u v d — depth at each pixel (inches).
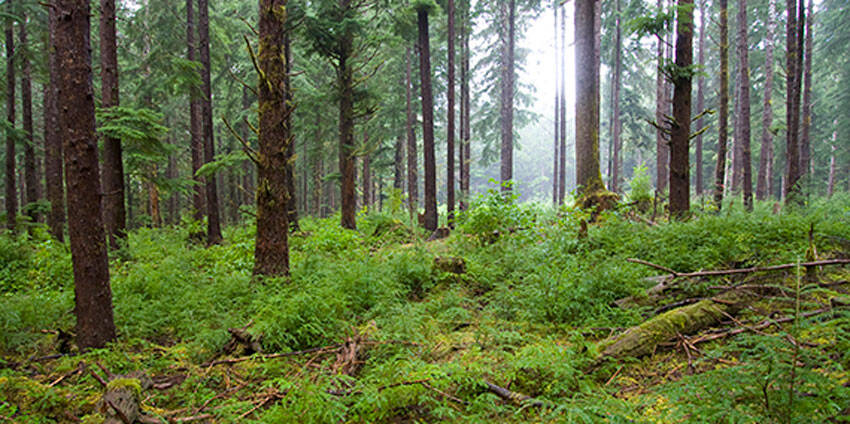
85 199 206.4
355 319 230.4
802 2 502.3
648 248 289.3
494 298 254.4
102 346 210.4
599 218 424.2
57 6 196.7
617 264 262.4
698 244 284.2
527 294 232.1
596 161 481.4
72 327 246.2
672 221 344.2
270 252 312.7
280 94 314.3
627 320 196.5
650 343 163.8
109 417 127.9
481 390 144.7
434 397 142.8
